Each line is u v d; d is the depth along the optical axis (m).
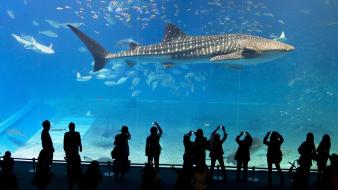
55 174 9.91
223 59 14.75
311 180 9.55
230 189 8.96
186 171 7.16
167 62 16.19
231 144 16.59
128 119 22.33
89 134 18.30
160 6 38.84
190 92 35.03
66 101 31.17
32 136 18.16
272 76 36.06
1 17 41.81
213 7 36.50
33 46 18.84
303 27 37.34
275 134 9.00
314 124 19.77
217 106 28.23
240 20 34.44
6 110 28.52
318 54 36.28
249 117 22.83
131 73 23.88
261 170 10.38
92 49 15.68
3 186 6.88
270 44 14.32
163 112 25.02
